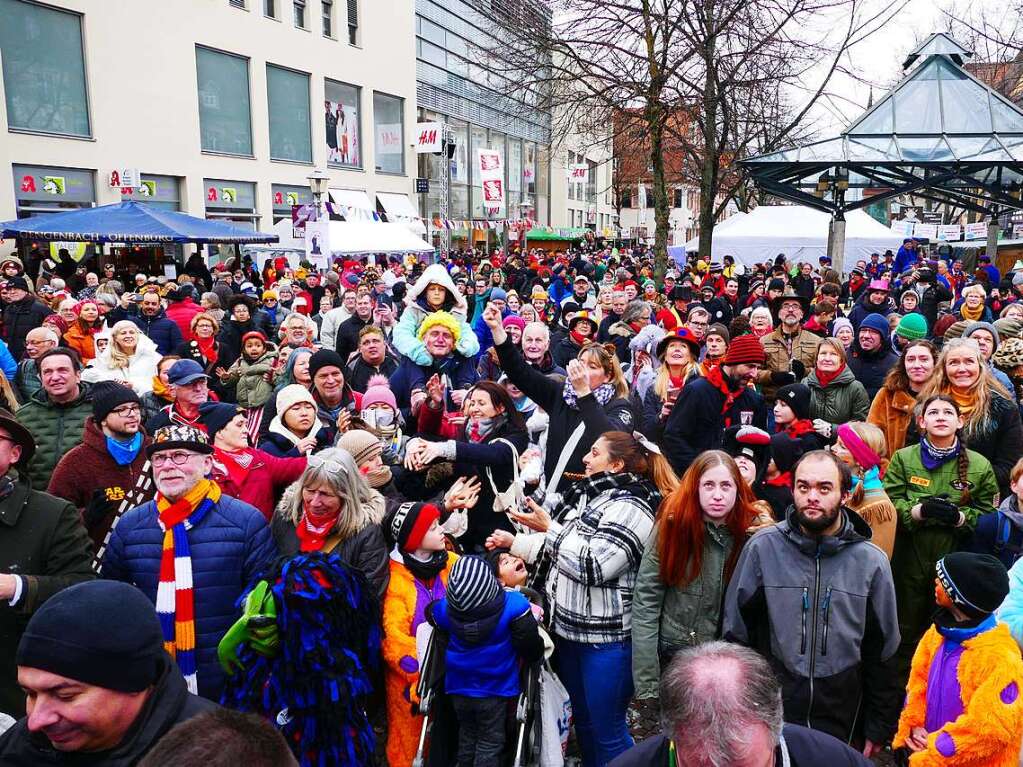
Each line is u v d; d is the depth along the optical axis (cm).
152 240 1541
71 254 1864
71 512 327
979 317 877
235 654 298
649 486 365
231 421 430
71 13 2075
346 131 3250
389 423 509
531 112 1955
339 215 3003
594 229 6656
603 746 358
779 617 318
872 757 386
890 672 321
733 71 1653
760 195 3141
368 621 319
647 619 344
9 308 998
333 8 3117
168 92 2366
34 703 187
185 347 834
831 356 611
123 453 423
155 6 2306
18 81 1950
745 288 1589
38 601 296
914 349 536
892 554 413
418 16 3800
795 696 315
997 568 290
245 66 2703
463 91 4319
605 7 1568
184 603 327
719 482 333
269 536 352
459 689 329
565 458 454
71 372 506
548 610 365
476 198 4647
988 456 472
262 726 158
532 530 424
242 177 2686
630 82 1552
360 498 357
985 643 291
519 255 3095
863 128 1388
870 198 1552
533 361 683
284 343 855
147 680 195
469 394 487
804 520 314
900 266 2020
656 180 1590
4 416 309
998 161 1299
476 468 450
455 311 674
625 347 931
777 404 487
